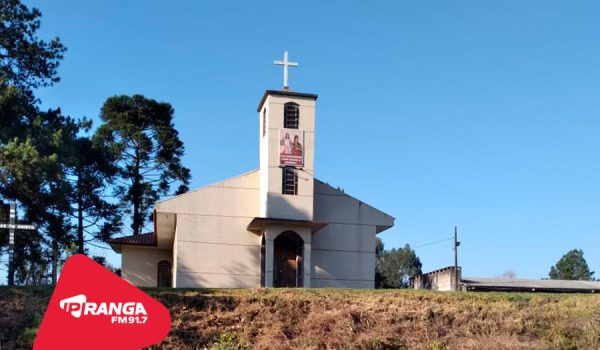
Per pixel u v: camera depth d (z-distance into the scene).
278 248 33.66
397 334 22.30
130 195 52.09
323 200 34.78
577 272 64.50
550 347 21.97
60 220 42.47
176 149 54.12
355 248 34.69
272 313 23.22
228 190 33.91
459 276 38.16
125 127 52.25
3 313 21.69
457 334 22.70
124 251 40.84
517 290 38.59
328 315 22.97
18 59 41.41
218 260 33.12
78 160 44.19
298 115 33.97
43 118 41.75
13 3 41.00
